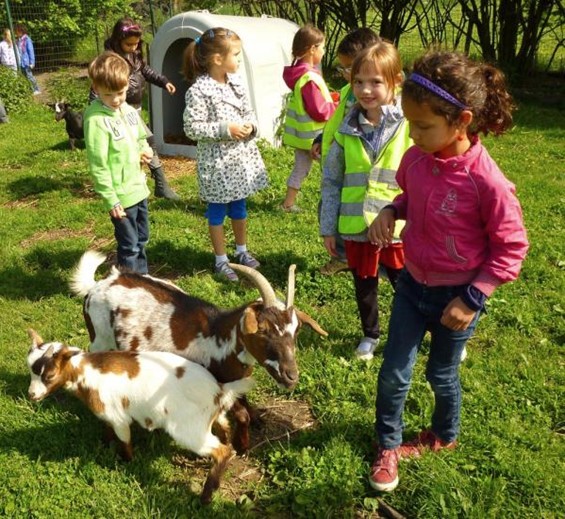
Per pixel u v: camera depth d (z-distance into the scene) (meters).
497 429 3.79
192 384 3.35
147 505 3.35
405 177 3.07
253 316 3.21
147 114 12.71
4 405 4.11
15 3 20.48
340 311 5.20
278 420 4.02
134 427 3.88
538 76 15.70
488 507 3.25
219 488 3.51
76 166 9.52
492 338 4.77
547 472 3.46
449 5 16.23
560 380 4.28
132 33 7.80
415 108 2.64
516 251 2.79
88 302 4.08
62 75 17.45
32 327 5.12
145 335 3.87
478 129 2.76
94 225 7.23
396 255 4.31
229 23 9.46
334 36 17.45
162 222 7.05
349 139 4.17
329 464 3.54
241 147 5.69
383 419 3.37
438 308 3.08
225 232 6.75
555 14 15.13
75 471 3.60
